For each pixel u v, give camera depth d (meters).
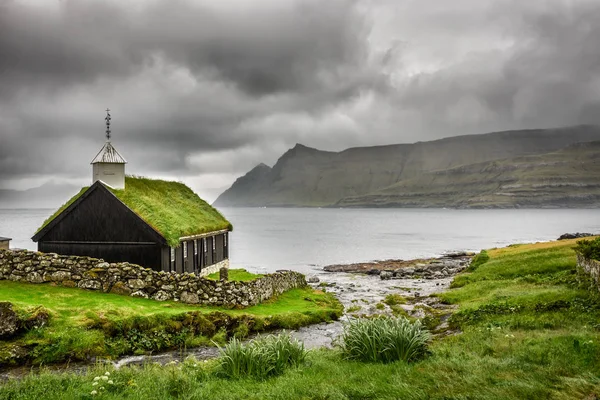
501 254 57.91
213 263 46.41
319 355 17.55
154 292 28.64
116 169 38.66
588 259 30.19
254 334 27.19
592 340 16.06
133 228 35.22
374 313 34.34
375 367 14.80
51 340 20.66
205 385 14.01
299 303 35.25
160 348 23.14
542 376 12.81
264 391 13.08
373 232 183.75
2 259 28.34
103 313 23.61
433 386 12.46
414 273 65.94
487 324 22.91
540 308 25.12
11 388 14.31
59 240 36.09
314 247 121.06
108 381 13.98
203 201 51.00
